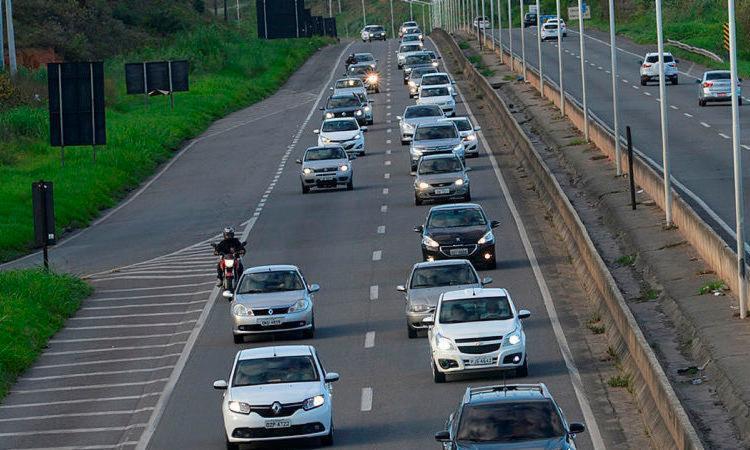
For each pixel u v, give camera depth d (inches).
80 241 3700.8
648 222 2903.5
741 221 1990.7
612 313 2052.2
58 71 4665.4
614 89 3636.8
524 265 2755.9
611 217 3068.4
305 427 1558.8
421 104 5506.9
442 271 2260.1
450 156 3747.5
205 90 7322.8
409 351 2097.7
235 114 6929.1
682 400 1598.2
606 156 4008.4
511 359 1831.9
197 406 1863.9
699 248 2476.6
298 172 4677.7
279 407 1557.6
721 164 3659.0
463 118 4626.0
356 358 2078.0
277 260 3056.1
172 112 6441.9
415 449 1519.4
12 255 3511.3
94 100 4672.7
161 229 3757.4
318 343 2213.3
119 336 2432.3
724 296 2114.9
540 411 1264.8
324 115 5885.8
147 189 4643.2
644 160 3700.8
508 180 4003.4
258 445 1598.2
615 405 1651.1
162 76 6574.8
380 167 4601.4
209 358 2172.7
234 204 4065.0
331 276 2819.9
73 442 1734.7
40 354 2340.1
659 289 2294.5
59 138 4680.1
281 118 6510.8
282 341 2251.5
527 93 6323.8
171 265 3149.6
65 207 4025.6
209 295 2733.8
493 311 1888.5
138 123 5905.5
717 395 1604.3
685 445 1269.7
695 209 2962.6
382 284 2694.4
